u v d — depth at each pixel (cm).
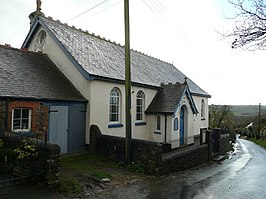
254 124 4794
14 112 1092
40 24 1552
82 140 1339
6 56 1313
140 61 2128
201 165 1416
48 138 1184
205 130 1581
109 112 1466
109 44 1952
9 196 708
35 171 813
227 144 2144
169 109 1669
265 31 466
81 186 828
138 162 1105
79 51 1495
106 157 1238
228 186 947
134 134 1658
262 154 2141
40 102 1158
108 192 812
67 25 1694
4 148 901
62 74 1452
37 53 1497
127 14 1116
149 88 1802
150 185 913
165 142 1645
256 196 827
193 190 876
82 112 1340
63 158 1187
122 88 1541
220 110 3822
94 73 1342
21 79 1203
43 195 726
